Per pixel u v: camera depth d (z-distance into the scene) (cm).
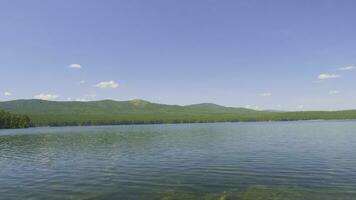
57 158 6319
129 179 4128
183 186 3681
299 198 3055
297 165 4881
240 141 9369
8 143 10169
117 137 12412
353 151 6359
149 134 14262
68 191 3547
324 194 3169
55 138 12425
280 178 3984
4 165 5538
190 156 6194
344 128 15775
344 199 2983
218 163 5259
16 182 4078
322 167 4659
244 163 5194
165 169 4822
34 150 7900
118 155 6588
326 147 7194
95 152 7206
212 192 3384
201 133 14288
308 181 3759
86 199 3212
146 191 3481
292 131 14200
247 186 3603
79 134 15150
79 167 5172
